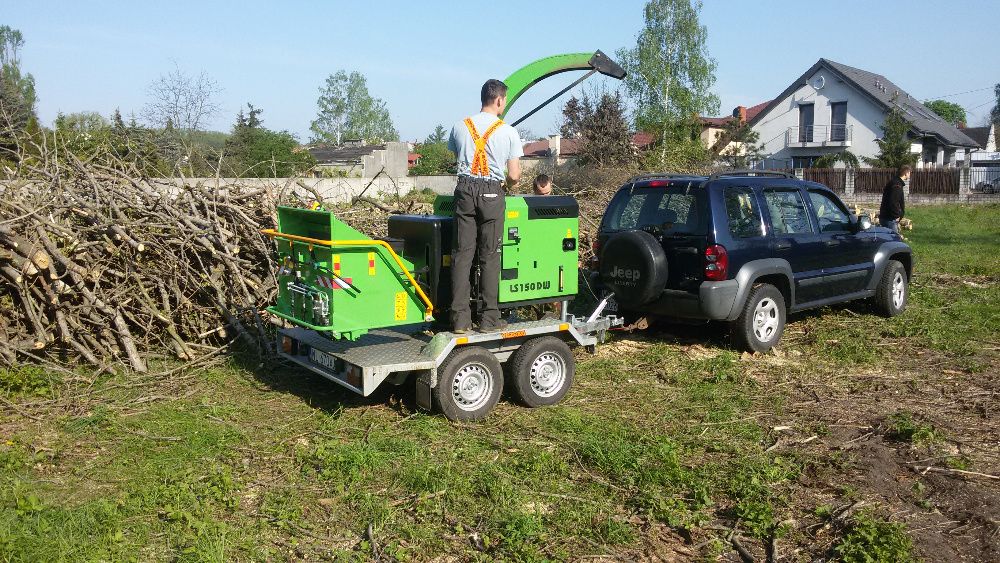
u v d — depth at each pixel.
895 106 37.94
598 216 11.63
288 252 6.10
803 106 47.28
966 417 6.13
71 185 7.56
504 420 5.96
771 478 4.92
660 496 4.67
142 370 6.82
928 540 4.13
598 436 5.60
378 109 85.00
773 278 8.36
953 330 8.88
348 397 6.40
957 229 21.12
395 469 4.95
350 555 3.95
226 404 6.17
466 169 5.76
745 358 7.81
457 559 3.95
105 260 7.13
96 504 4.35
